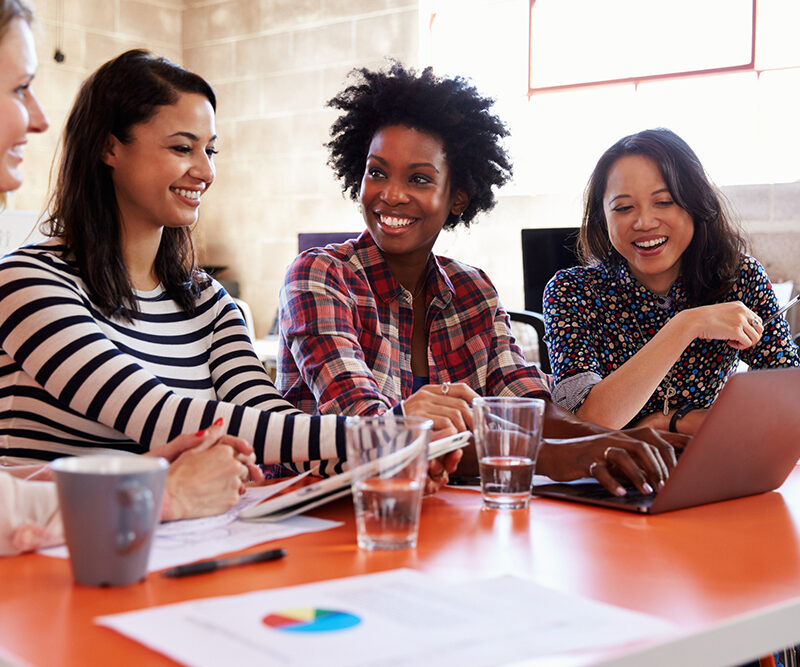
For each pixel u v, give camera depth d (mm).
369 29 5691
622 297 2057
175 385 1494
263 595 721
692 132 4715
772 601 751
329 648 604
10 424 1347
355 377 1539
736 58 4586
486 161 1822
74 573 773
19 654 612
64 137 1459
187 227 1566
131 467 805
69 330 1287
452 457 1180
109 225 1440
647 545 937
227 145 6344
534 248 2721
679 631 666
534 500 1173
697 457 1076
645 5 4828
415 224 1704
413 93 1699
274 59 6102
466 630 644
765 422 1126
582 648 622
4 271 1335
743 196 4461
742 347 1806
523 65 5227
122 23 6207
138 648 621
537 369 1742
